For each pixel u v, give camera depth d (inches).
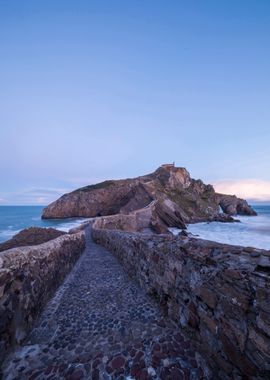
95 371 113.4
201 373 109.3
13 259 146.8
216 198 3292.3
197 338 126.8
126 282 265.1
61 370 115.2
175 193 2620.6
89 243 684.7
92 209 2637.8
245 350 88.5
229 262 105.7
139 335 145.3
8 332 126.4
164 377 107.2
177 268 156.3
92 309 189.6
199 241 144.4
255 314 84.4
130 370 112.9
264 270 87.8
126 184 2733.8
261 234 1352.1
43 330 156.4
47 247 233.6
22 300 148.2
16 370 116.0
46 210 2630.4
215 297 110.9
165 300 176.1
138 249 257.8
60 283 263.3
